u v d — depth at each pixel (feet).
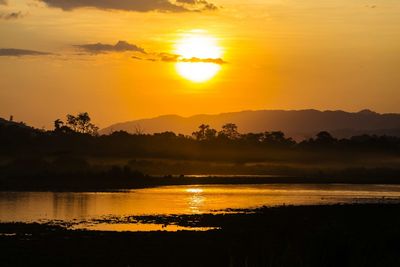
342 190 453.99
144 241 184.14
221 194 391.45
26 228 211.61
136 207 295.89
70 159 590.14
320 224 220.23
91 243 181.57
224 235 194.49
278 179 598.75
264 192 417.49
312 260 102.53
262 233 197.26
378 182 591.37
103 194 388.16
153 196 369.71
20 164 557.33
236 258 157.07
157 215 258.37
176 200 338.54
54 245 178.60
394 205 284.61
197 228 218.38
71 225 227.20
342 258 105.29
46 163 566.77
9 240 186.09
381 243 140.67
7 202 322.75
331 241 134.41
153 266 153.07
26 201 330.13
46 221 238.27
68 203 318.24
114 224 230.48
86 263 156.35
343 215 247.29
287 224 223.71
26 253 167.63
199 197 362.94
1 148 615.98
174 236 192.85
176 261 157.69
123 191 420.36
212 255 163.73
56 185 465.47
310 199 351.46
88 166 583.17
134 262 157.17
